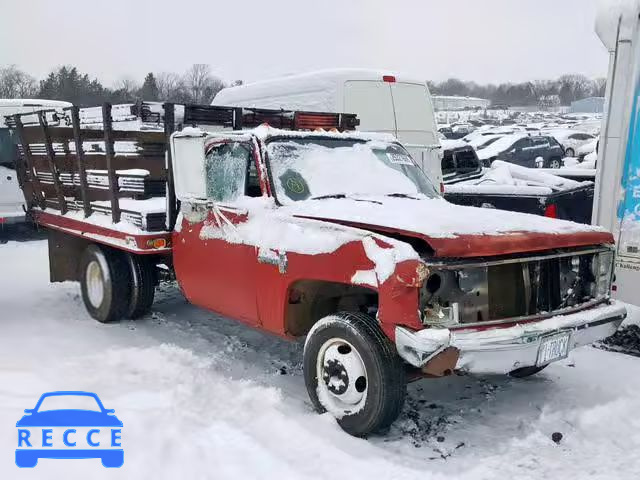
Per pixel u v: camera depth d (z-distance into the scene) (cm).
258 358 548
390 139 585
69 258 740
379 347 383
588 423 423
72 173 686
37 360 513
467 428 419
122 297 634
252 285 470
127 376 487
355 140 557
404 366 395
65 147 686
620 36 548
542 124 4978
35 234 1181
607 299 447
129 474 340
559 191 920
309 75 934
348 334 395
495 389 484
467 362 365
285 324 449
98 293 650
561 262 425
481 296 384
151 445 371
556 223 444
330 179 505
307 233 424
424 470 362
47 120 702
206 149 529
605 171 562
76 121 641
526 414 439
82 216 673
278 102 988
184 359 531
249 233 471
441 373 360
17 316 666
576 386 484
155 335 607
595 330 420
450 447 391
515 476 359
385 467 363
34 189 771
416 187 547
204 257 521
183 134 514
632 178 545
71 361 517
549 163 2367
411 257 359
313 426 408
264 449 377
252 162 495
